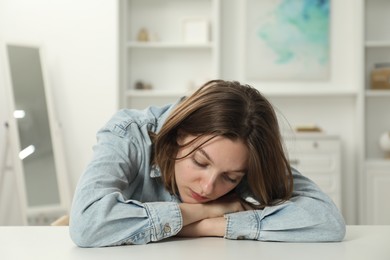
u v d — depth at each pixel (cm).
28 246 99
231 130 107
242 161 110
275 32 403
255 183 116
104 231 100
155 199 131
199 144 108
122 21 392
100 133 123
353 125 400
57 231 115
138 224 102
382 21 397
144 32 395
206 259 89
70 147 385
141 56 404
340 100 402
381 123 397
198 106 111
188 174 111
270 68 404
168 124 114
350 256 94
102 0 387
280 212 112
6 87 354
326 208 113
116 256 91
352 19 399
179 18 402
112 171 113
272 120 117
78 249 97
